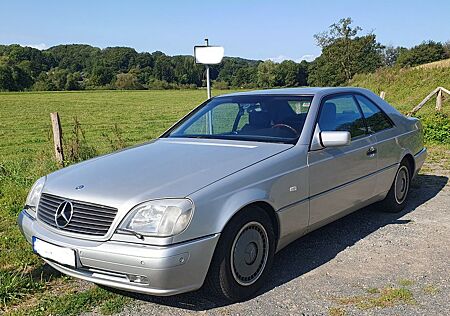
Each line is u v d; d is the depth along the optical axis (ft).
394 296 12.26
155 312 11.81
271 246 12.99
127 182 11.99
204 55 28.60
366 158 16.75
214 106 17.76
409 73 112.37
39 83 332.80
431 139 38.27
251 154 13.47
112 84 351.87
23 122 104.42
